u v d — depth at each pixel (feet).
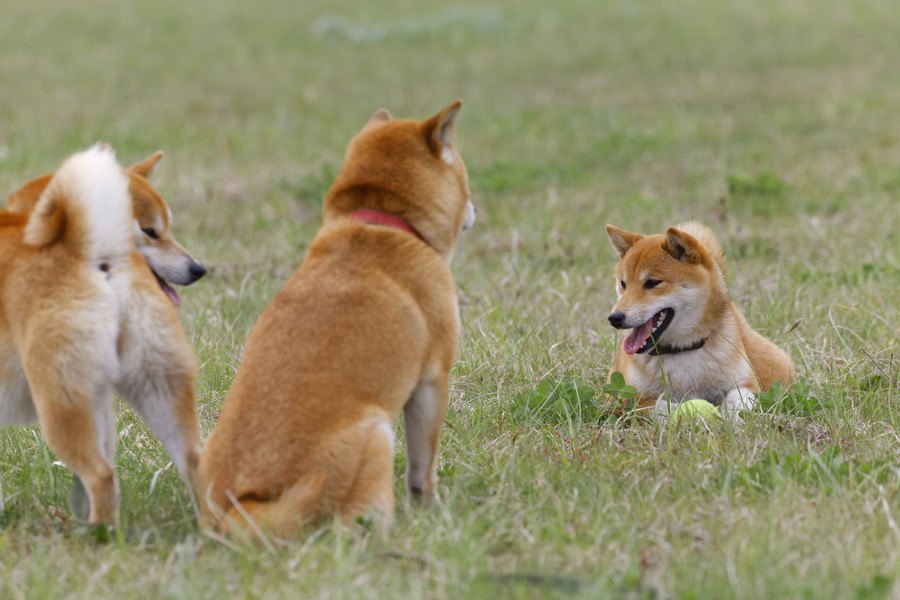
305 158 111.24
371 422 36.29
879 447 44.32
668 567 34.14
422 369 39.14
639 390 53.62
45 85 153.99
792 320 60.95
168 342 37.88
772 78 156.76
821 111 129.08
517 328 61.00
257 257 77.97
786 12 216.95
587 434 46.85
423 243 40.73
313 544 35.06
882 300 62.44
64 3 244.63
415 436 40.19
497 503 39.32
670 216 85.56
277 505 34.86
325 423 35.65
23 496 42.55
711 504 38.93
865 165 100.78
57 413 36.32
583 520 37.70
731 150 110.73
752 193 90.58
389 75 166.30
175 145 116.06
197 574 33.91
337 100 146.20
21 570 35.32
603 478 41.60
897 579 32.42
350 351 36.65
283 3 246.68
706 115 131.75
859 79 150.10
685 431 46.24
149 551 36.99
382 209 40.93
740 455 42.98
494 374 54.60
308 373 36.19
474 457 44.09
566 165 105.09
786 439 44.80
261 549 34.78
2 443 48.08
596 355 57.36
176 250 48.06
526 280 69.97
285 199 94.38
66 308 36.29
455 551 35.01
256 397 36.27
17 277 36.86
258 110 139.03
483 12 222.48
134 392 38.17
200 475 36.94
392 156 41.73
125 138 116.67
